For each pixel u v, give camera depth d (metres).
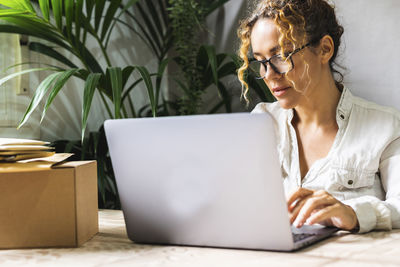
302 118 1.44
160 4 2.83
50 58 2.44
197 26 2.74
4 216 0.91
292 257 0.76
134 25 2.92
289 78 1.26
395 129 1.32
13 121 2.26
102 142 2.31
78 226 0.91
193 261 0.76
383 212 1.00
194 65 2.61
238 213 0.81
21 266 0.77
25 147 0.97
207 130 0.79
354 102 1.40
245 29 1.38
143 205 0.90
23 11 1.95
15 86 2.27
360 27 2.18
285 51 1.26
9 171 0.91
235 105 2.73
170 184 0.86
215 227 0.84
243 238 0.82
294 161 1.42
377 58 2.14
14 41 2.26
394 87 2.09
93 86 1.80
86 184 0.97
